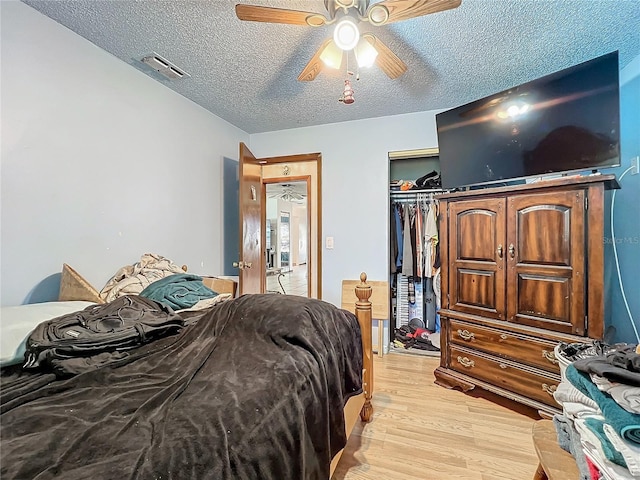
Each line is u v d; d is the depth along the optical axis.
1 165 1.55
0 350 1.06
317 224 3.50
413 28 1.83
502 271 2.11
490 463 1.58
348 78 2.42
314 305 1.45
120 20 1.76
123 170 2.18
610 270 2.21
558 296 1.86
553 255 1.87
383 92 2.67
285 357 1.09
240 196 3.01
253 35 1.90
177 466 0.61
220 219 3.21
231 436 0.73
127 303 1.51
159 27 1.83
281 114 3.16
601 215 1.71
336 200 3.42
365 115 3.19
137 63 2.21
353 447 1.71
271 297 1.47
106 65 2.05
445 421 1.95
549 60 2.17
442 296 2.48
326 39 1.82
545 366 1.88
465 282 2.33
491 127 2.28
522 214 2.01
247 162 3.15
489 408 2.11
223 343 1.21
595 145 1.84
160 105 2.49
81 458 0.62
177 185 2.66
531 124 2.08
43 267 1.72
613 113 1.77
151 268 2.16
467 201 2.30
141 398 0.87
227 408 0.81
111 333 1.20
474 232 2.26
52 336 1.12
